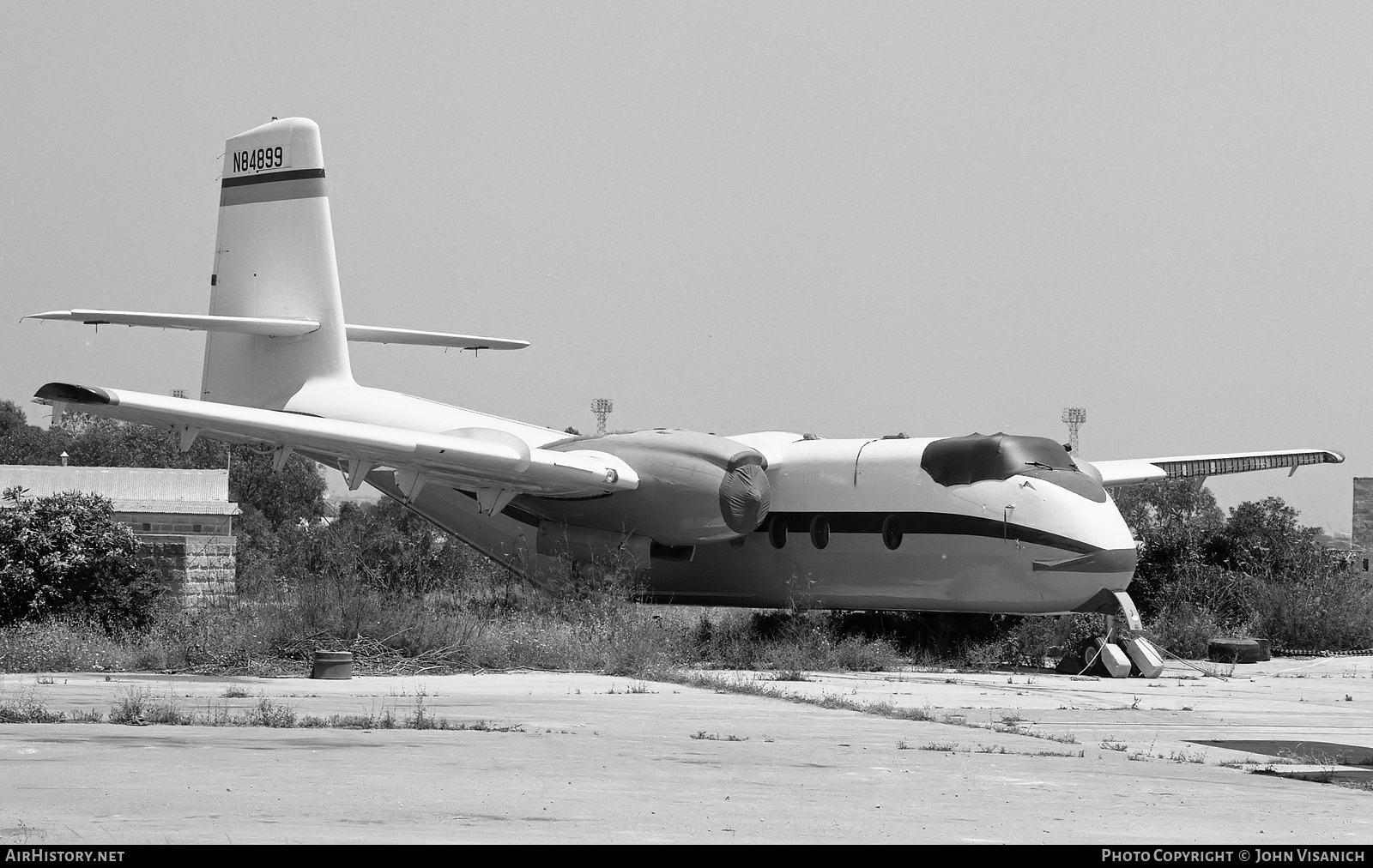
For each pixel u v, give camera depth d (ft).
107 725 81.41
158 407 146.00
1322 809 59.77
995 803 58.90
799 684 132.87
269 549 348.38
